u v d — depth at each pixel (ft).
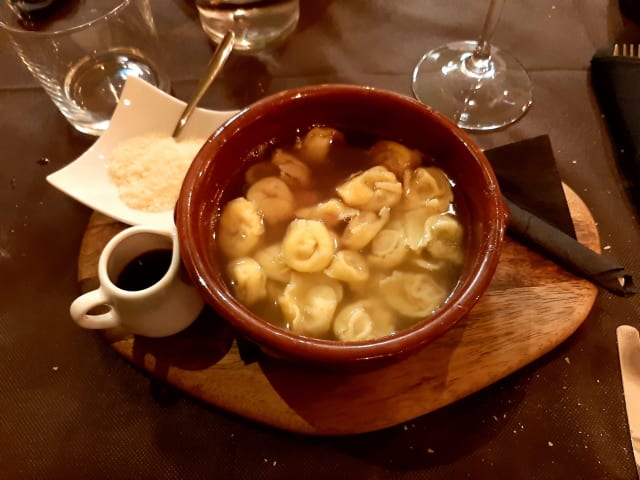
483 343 0.84
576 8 1.32
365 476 0.78
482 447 0.80
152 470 0.79
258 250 0.82
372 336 0.74
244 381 0.81
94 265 0.93
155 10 1.30
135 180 0.97
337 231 0.85
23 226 1.01
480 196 0.76
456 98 1.19
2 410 0.83
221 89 1.19
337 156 0.91
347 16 1.32
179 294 0.77
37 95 1.17
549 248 0.90
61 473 0.79
